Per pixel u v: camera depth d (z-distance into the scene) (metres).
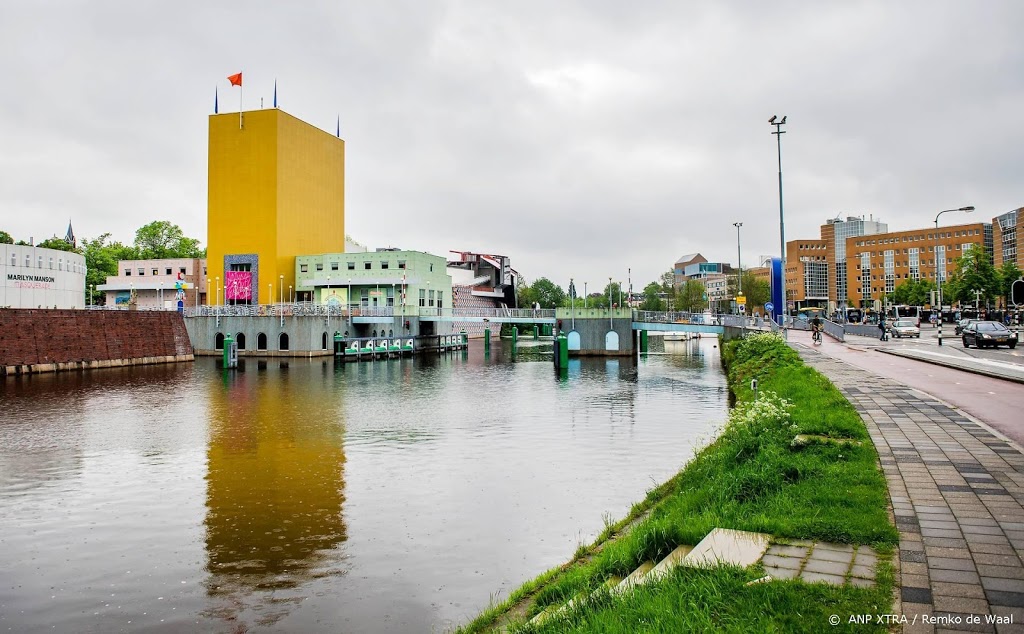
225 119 101.00
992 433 16.36
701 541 10.41
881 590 7.98
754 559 9.40
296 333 84.44
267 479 24.00
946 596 7.79
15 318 61.22
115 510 20.52
